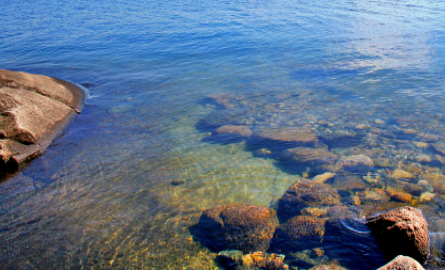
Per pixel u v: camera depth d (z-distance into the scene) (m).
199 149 6.68
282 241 4.14
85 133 7.46
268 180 5.61
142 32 16.11
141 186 5.54
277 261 3.84
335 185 5.22
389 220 3.95
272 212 4.70
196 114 8.24
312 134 6.96
